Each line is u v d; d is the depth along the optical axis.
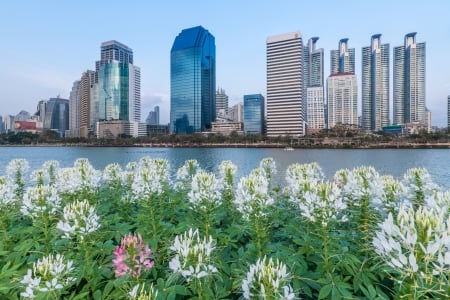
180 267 3.31
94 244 4.66
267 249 4.58
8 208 5.89
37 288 3.23
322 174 9.67
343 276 4.20
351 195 5.44
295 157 85.94
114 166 10.77
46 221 5.12
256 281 2.80
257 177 5.55
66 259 4.25
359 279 3.82
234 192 7.33
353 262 4.03
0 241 5.28
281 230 5.94
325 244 4.19
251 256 4.59
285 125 187.00
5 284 4.00
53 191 5.66
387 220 2.74
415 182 6.22
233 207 6.78
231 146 188.38
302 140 171.62
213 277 3.89
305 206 4.47
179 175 9.30
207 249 3.45
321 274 4.15
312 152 122.06
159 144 199.50
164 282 3.91
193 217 6.15
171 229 5.55
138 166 11.42
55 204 5.56
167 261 4.76
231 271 4.18
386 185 5.38
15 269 4.35
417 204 5.34
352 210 5.20
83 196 7.53
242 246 5.45
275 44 188.00
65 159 68.19
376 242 2.80
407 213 2.95
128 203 7.37
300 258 4.40
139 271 3.60
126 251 3.64
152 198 6.04
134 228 6.52
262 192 4.88
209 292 3.41
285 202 7.58
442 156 85.88
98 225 4.57
